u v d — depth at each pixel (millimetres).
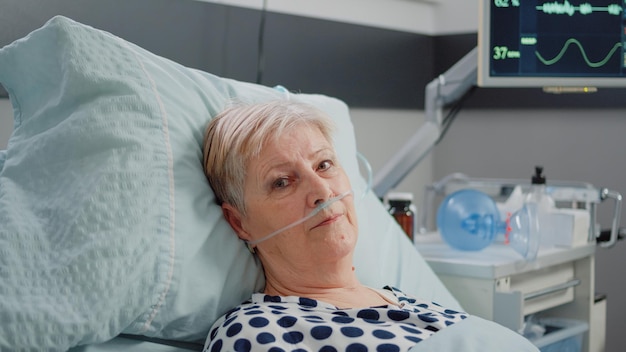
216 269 1256
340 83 2496
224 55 2135
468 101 2838
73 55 1217
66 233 1116
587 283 2123
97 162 1166
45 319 1037
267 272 1379
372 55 2605
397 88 2719
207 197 1299
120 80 1230
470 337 1226
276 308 1239
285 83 2318
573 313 2146
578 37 2123
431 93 2271
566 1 2113
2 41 1600
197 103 1359
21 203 1170
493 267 1802
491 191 2252
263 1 2246
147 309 1146
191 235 1221
